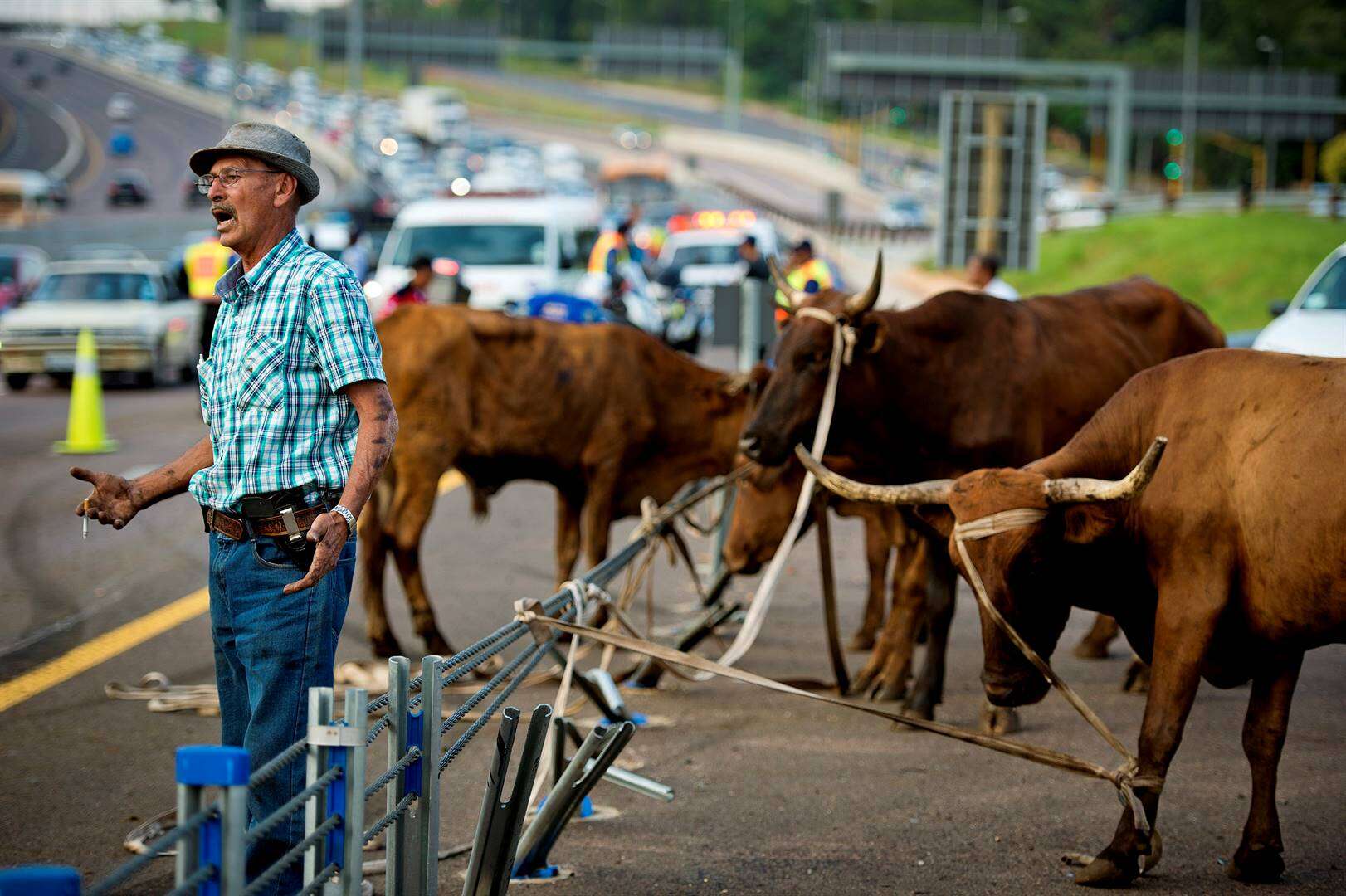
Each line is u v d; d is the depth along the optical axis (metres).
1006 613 6.20
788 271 17.84
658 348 10.88
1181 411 6.37
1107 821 7.13
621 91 174.50
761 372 9.99
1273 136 75.62
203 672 9.88
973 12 153.50
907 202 85.25
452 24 74.06
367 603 10.01
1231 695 9.45
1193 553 6.18
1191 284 49.62
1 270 38.81
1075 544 6.20
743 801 7.46
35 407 25.56
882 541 10.55
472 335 10.04
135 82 152.62
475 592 12.33
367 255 24.95
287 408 5.37
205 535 14.87
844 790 7.62
